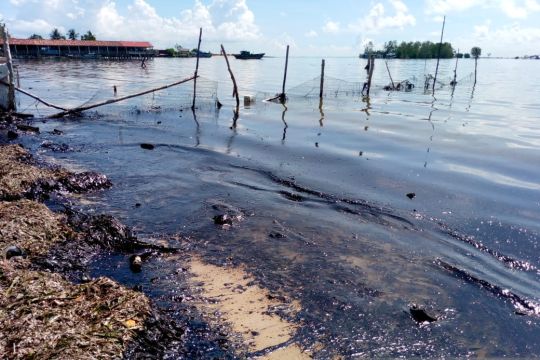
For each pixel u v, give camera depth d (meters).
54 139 17.45
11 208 8.62
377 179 13.34
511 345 6.19
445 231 9.87
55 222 8.51
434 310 6.88
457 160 15.77
